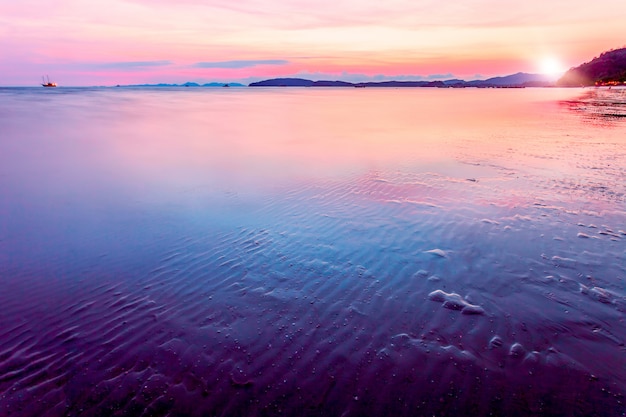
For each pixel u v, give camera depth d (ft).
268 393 8.98
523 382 9.12
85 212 21.16
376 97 216.95
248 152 39.37
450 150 39.17
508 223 18.67
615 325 11.01
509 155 35.81
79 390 9.08
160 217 20.30
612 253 15.31
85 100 168.86
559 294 12.62
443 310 11.90
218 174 29.60
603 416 8.23
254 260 15.35
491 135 50.11
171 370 9.68
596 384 9.00
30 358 10.06
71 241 17.33
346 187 25.40
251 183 26.81
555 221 18.79
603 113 81.71
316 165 32.55
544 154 35.88
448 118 77.92
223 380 9.36
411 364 9.73
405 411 8.48
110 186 26.43
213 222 19.47
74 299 12.77
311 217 19.99
